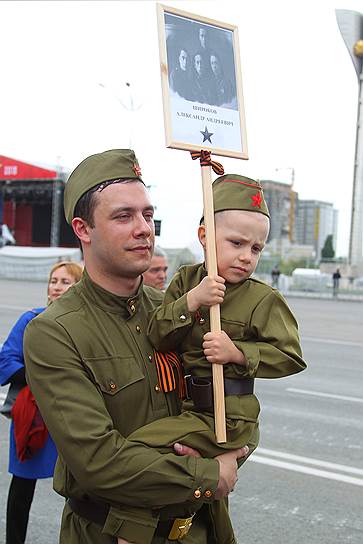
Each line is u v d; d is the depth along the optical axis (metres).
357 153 34.22
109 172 1.87
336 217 114.31
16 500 3.52
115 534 1.80
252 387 2.00
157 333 1.96
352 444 5.62
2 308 17.09
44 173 36.31
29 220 45.97
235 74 2.14
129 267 1.86
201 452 1.85
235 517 4.17
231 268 2.03
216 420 1.86
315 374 8.95
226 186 2.09
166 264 4.65
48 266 31.88
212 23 2.10
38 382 1.80
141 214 1.89
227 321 2.01
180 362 2.05
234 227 2.03
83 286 1.93
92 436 1.71
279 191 72.44
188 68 2.03
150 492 1.73
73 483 1.89
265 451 5.41
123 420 1.84
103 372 1.82
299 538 3.91
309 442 5.66
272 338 1.98
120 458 1.71
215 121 2.06
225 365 1.96
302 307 22.27
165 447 1.81
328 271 33.50
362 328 15.28
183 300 1.95
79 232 1.93
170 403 1.96
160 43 1.98
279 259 34.66
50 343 1.80
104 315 1.89
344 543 3.85
